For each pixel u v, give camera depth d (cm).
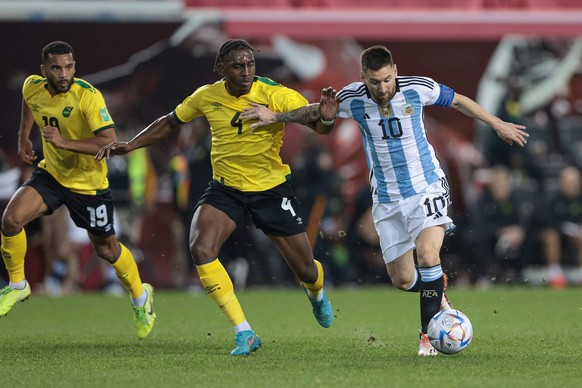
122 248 3234
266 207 2903
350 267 5800
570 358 2703
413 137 2838
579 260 5984
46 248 5550
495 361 2634
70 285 5625
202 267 2777
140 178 5738
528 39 6288
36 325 3841
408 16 5941
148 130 2931
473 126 6244
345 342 3164
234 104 2838
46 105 3064
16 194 3116
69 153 3097
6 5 5709
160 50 5897
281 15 5875
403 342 3161
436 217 2833
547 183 6191
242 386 2209
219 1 5878
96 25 5825
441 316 2708
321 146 5756
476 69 6272
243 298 5153
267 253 5884
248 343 2784
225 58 2745
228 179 2870
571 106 6319
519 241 5847
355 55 6144
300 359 2688
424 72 6241
